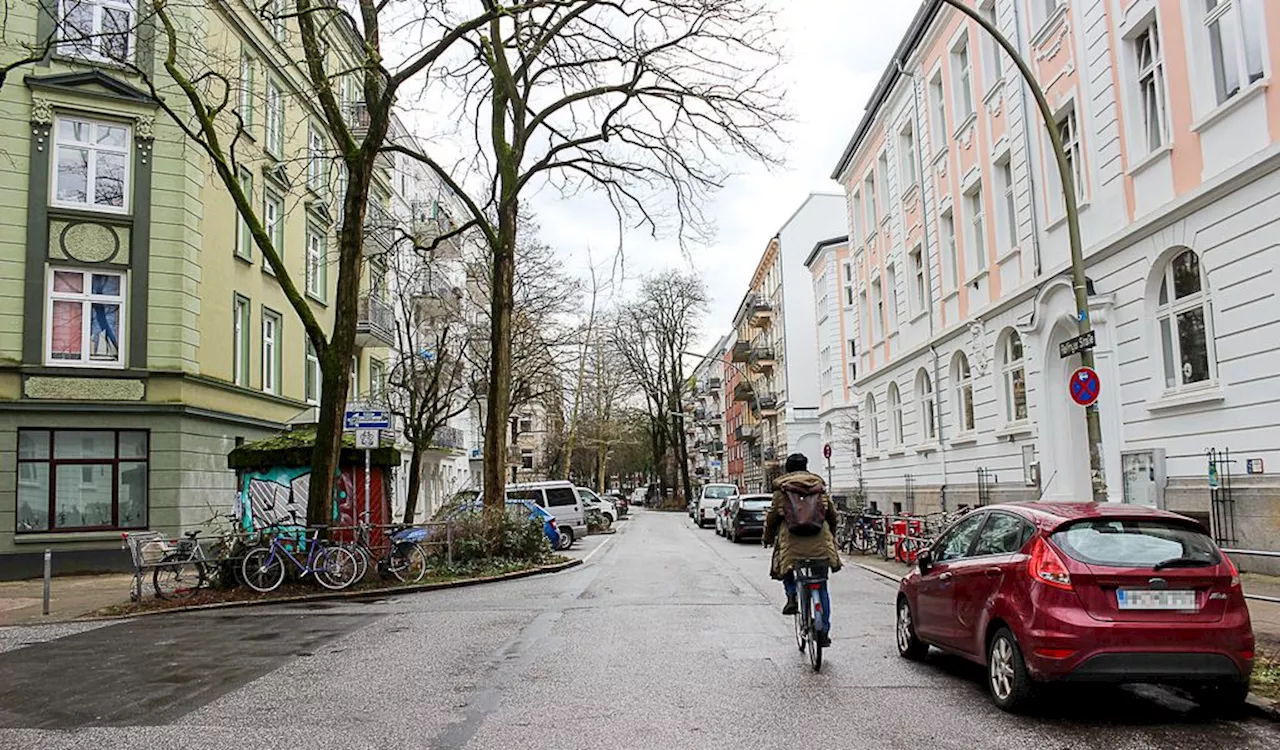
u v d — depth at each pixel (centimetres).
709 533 3794
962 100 2359
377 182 3484
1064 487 1791
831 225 6097
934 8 2380
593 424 6169
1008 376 2102
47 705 752
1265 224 1168
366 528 1644
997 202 2100
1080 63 1653
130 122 2216
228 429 2462
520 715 687
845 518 2444
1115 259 1534
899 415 3111
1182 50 1336
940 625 821
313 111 1850
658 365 6481
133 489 2166
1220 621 650
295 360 2988
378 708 717
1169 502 1377
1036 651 656
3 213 2084
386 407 2773
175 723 680
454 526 1875
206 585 1562
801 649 927
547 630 1102
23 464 2075
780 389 6381
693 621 1169
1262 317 1177
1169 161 1380
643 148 1852
